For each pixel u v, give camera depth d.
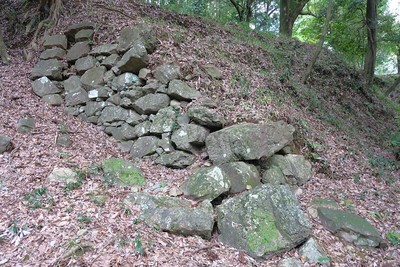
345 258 3.96
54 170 4.70
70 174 4.70
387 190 5.77
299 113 7.48
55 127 6.30
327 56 13.65
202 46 7.82
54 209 3.91
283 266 3.52
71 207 3.99
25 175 4.58
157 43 7.00
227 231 3.90
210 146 5.24
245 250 3.70
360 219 4.55
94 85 6.96
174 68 6.27
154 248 3.47
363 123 10.32
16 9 10.59
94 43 7.64
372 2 14.80
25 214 3.77
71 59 7.71
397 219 4.91
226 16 17.05
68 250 3.25
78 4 9.30
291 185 5.35
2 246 3.32
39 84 7.37
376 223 4.75
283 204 4.15
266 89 7.21
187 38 7.88
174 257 3.41
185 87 6.04
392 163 7.11
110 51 7.01
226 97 6.26
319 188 5.48
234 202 4.15
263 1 17.69
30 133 5.84
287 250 3.82
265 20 17.25
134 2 10.14
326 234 4.32
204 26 10.41
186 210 3.98
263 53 10.05
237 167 4.88
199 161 5.39
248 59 8.98
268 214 3.99
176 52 6.91
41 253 3.24
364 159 6.89
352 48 17.17
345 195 5.38
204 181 4.54
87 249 3.31
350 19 16.23
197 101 5.87
